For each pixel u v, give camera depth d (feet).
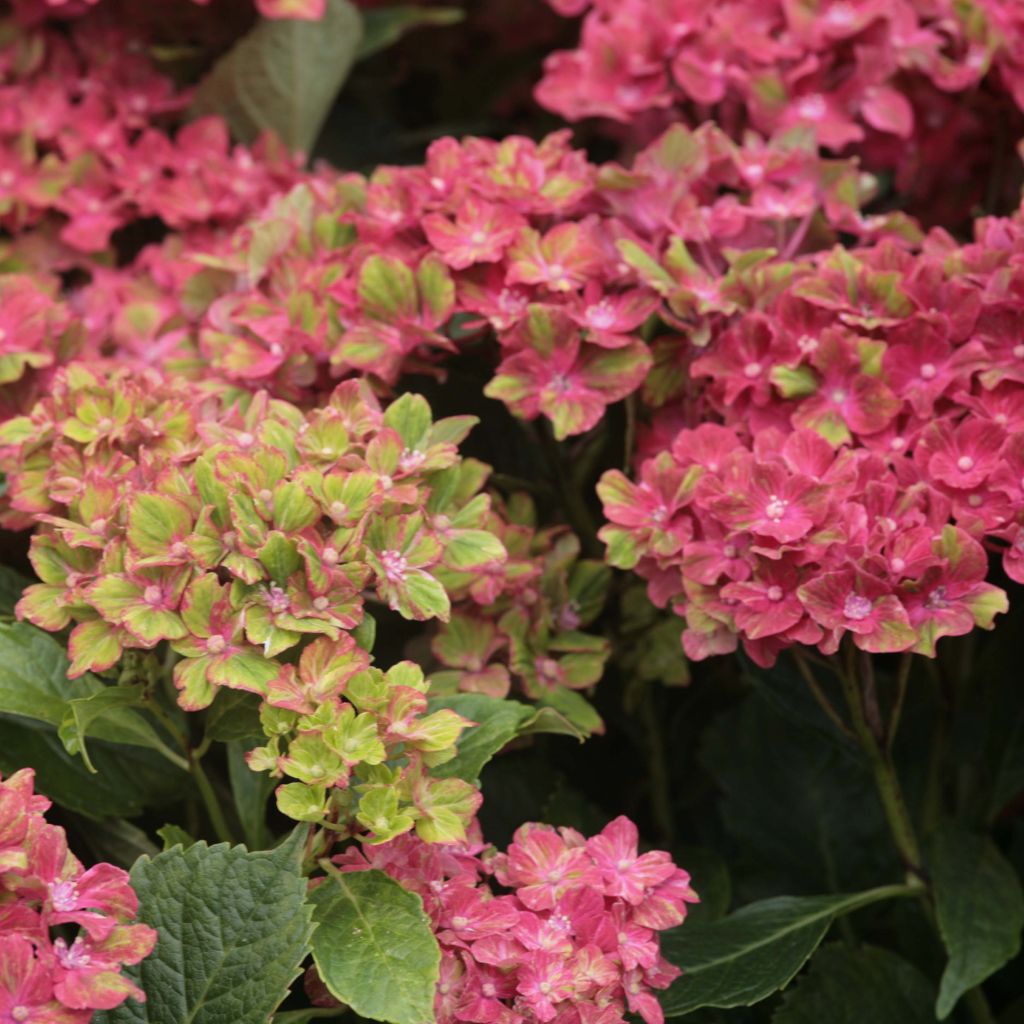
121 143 5.59
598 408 4.84
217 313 5.05
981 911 4.91
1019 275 4.81
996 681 5.17
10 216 5.52
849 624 4.55
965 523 4.63
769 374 4.84
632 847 4.56
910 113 5.43
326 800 4.37
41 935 4.21
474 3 6.11
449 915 4.45
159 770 4.87
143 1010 4.39
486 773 5.18
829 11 5.43
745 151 5.16
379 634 5.07
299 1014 4.54
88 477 4.57
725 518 4.63
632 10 5.49
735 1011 5.09
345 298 4.93
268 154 5.59
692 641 4.67
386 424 4.66
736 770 5.39
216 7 5.75
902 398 4.78
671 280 4.91
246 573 4.42
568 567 5.02
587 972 4.41
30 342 5.02
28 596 4.54
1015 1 5.42
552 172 5.11
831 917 4.86
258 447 4.54
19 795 4.25
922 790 5.30
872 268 4.94
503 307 4.88
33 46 5.69
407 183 5.02
